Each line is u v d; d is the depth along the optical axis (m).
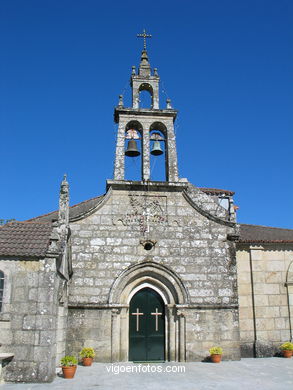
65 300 17.23
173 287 18.75
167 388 12.66
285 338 21.05
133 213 19.48
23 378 13.20
